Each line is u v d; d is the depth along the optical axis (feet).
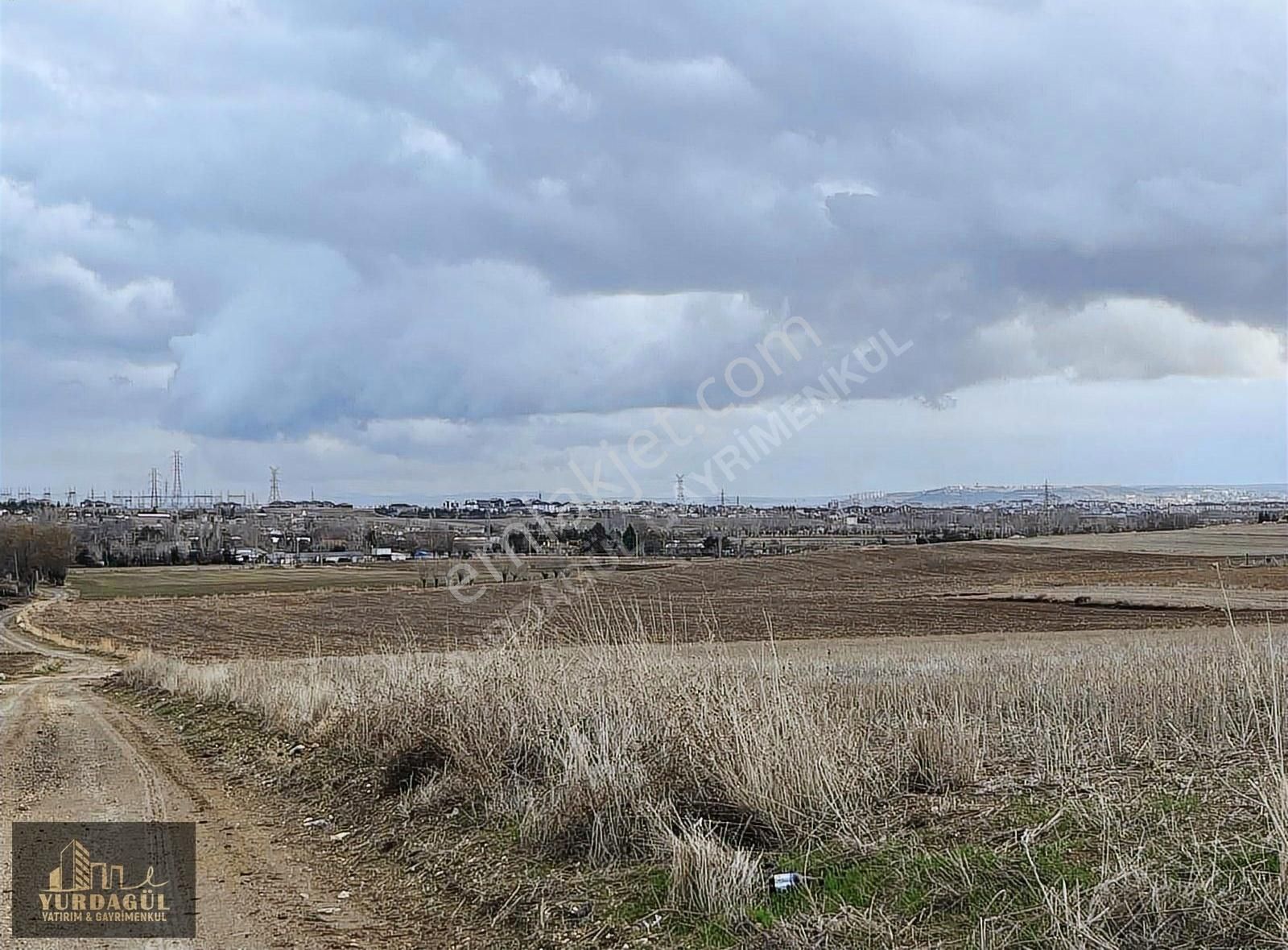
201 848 33.01
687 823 26.68
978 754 32.22
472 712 36.96
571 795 28.19
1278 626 135.95
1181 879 20.18
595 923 23.11
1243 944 17.75
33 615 292.40
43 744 58.44
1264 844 21.24
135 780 45.60
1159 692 43.19
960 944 19.22
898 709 44.01
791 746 28.45
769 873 23.91
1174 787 27.40
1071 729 36.78
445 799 34.06
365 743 41.50
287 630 202.18
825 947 19.76
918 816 26.84
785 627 172.24
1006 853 22.89
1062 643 118.52
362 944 24.06
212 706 71.36
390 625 190.90
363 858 31.42
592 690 36.45
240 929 25.11
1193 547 363.56
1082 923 18.28
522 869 27.20
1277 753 30.58
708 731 29.45
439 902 26.63
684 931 21.77
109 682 113.09
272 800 40.47
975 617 195.42
